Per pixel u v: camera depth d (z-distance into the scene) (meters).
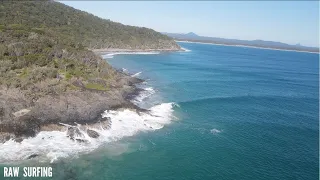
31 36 67.94
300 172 34.94
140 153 37.12
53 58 61.72
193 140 42.38
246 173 34.06
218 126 49.03
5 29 68.06
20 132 36.97
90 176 31.16
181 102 61.47
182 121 50.09
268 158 38.19
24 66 53.75
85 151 36.12
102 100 49.59
